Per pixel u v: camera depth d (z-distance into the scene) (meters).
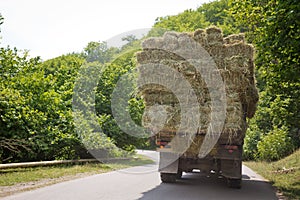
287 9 7.96
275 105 12.62
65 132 13.05
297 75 8.93
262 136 22.73
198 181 9.70
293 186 9.30
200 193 7.73
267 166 16.55
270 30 8.70
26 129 11.62
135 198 6.78
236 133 7.66
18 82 12.88
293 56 8.82
